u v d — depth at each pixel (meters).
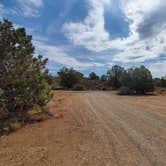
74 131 7.46
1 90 7.95
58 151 5.23
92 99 23.44
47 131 7.50
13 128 7.85
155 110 13.30
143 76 41.56
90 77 105.12
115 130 7.56
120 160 4.59
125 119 9.88
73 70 72.00
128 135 6.81
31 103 9.55
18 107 9.09
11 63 8.45
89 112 12.35
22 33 8.93
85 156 4.86
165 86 56.28
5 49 8.24
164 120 9.58
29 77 9.40
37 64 10.11
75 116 10.87
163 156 4.83
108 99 23.78
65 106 15.62
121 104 17.45
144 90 41.50
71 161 4.55
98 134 6.98
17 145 5.79
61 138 6.51
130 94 39.59
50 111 12.12
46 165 4.34
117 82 79.81
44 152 5.16
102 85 83.00
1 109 8.27
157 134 6.93
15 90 8.38
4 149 5.43
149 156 4.83
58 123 9.03
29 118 9.78
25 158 4.75
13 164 4.40
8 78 8.07
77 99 23.33
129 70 43.97
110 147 5.54
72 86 70.56
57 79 71.25
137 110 13.29
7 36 8.31
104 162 4.48
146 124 8.66
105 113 11.91
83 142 6.04
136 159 4.64
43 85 10.17
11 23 8.52
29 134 7.07
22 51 8.77
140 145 5.70
